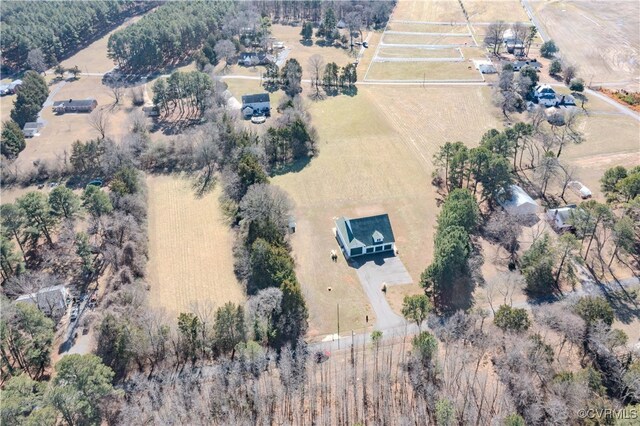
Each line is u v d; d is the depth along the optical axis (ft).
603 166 430.20
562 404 221.05
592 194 393.91
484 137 421.59
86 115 571.69
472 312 291.58
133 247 343.26
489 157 370.12
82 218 374.43
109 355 270.46
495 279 313.53
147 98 602.03
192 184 435.12
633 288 306.14
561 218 354.74
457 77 624.59
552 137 461.78
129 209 378.32
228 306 272.10
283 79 611.47
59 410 215.92
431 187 415.85
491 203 389.19
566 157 444.14
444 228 324.80
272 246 307.99
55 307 298.56
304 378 257.14
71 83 655.76
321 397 248.32
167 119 549.13
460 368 255.29
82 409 221.05
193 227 380.58
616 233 315.37
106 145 457.68
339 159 460.55
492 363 260.62
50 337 271.90
